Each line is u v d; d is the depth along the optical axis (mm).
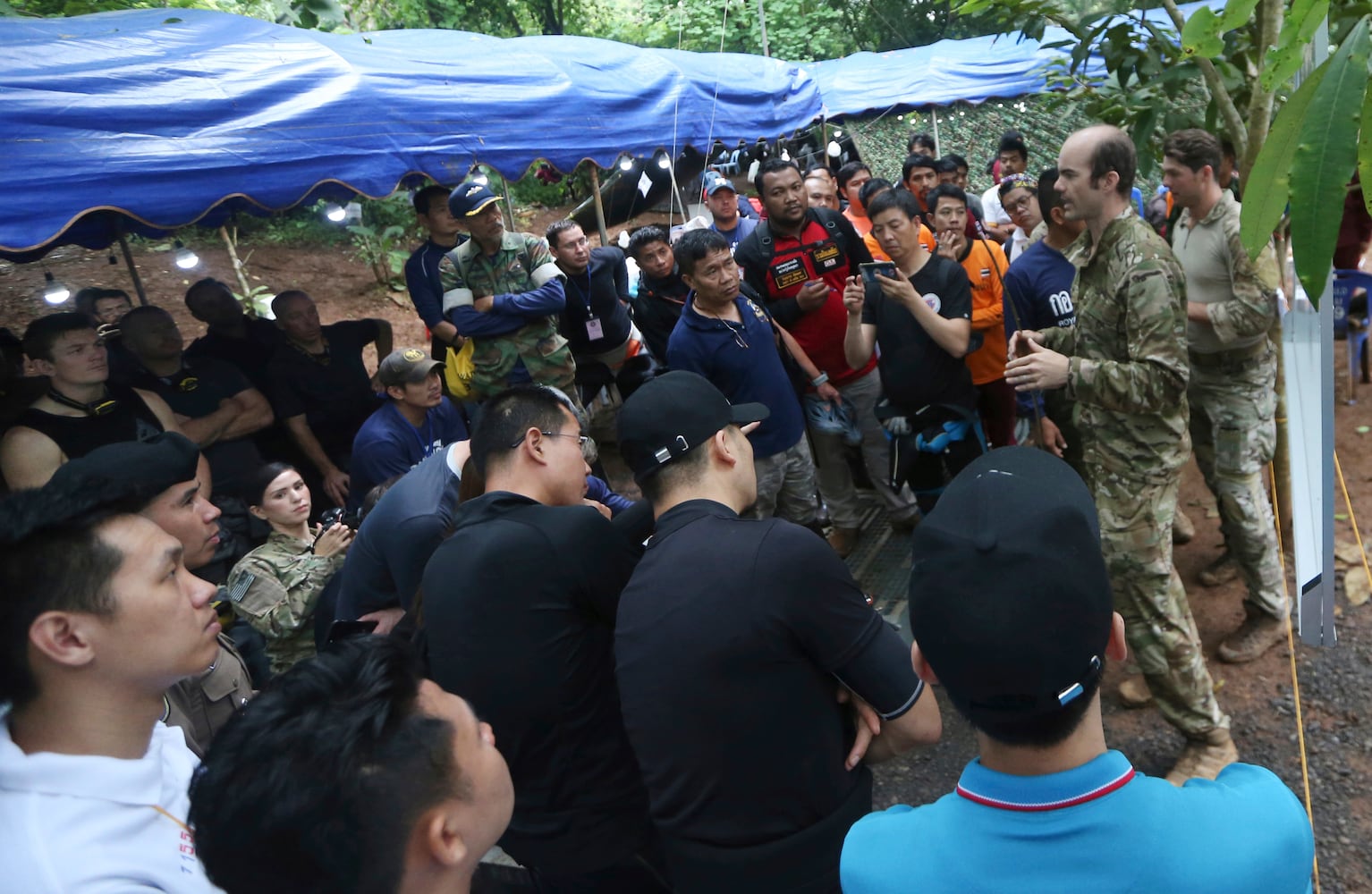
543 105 4516
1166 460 2592
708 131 5688
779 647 1593
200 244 9945
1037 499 931
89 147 3070
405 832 883
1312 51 1733
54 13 4871
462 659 1888
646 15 14859
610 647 1981
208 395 4484
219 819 854
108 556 1232
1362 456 4391
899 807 1087
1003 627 878
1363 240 4676
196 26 3924
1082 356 2771
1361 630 3312
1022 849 909
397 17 11156
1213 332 3189
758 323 3945
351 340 5164
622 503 3307
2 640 1212
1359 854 2498
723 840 1646
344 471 5121
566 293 5320
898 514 4652
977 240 4160
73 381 3561
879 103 9250
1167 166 3197
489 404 2156
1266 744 2934
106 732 1264
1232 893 854
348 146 3703
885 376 3789
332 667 948
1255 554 3252
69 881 1132
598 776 1962
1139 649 2715
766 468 3982
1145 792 907
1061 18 3766
